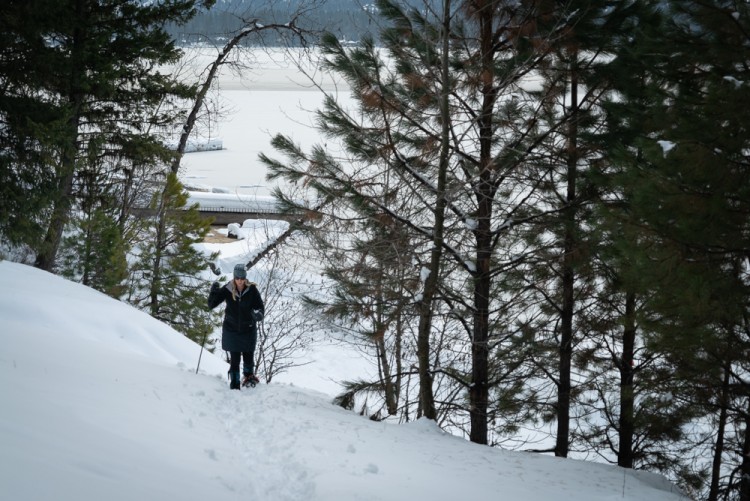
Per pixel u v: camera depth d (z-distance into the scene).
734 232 7.31
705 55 8.14
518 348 12.44
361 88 9.95
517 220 10.88
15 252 21.38
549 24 10.05
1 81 17.73
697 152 7.09
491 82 10.10
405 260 10.73
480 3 10.30
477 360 11.89
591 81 10.24
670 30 8.46
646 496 7.74
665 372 10.50
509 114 10.90
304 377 21.64
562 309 12.55
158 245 22.05
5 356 7.36
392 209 10.91
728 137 7.32
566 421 12.62
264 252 21.92
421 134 11.11
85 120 21.50
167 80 21.17
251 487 5.47
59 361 8.19
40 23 17.16
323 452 7.02
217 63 23.66
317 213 10.38
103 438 5.06
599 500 7.15
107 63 18.58
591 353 12.59
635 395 10.53
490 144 10.94
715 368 8.68
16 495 3.35
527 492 7.09
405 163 10.18
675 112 7.94
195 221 22.06
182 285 21.92
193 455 5.77
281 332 19.86
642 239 7.66
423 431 9.88
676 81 8.63
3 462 3.67
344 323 11.17
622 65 9.84
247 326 9.88
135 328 14.39
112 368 8.82
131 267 22.16
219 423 7.62
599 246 10.20
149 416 6.61
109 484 4.07
